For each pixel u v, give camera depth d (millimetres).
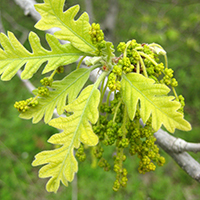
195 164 195
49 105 171
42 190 569
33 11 281
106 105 179
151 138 167
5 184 548
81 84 173
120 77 164
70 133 155
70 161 153
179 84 648
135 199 542
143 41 510
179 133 579
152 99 148
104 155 586
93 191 560
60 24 164
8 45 159
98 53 164
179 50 657
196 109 649
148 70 167
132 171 575
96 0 605
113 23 529
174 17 642
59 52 166
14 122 627
